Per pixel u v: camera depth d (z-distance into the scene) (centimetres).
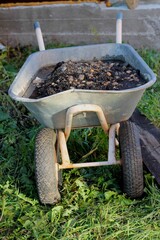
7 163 211
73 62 202
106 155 212
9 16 327
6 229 176
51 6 319
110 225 171
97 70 189
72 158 211
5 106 254
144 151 201
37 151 174
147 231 166
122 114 167
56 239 166
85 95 154
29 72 186
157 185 189
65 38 329
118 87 173
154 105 250
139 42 322
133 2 307
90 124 170
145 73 176
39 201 183
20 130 238
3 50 316
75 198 186
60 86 175
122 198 181
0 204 186
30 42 334
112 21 317
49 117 164
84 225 171
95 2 317
